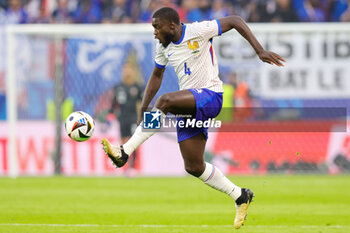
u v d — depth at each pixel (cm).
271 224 2283
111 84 4647
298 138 4388
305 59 4522
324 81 4512
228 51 4525
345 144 4375
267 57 1805
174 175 4347
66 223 2278
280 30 4453
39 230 2091
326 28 4441
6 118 4981
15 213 2555
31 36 4644
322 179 4038
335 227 2200
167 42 1847
